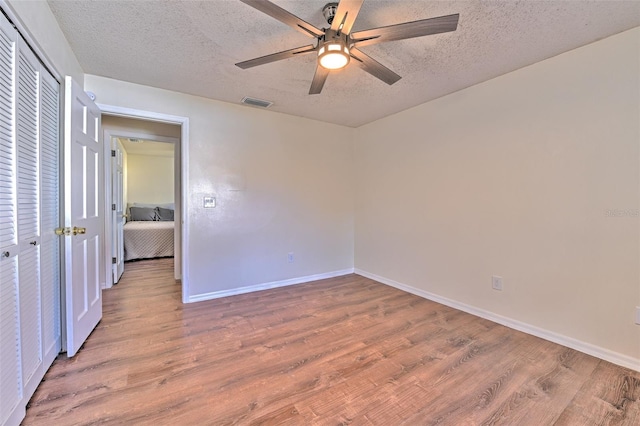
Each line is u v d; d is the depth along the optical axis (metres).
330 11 1.63
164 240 5.44
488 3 1.61
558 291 2.19
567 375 1.78
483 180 2.65
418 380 1.73
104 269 3.49
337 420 1.41
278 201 3.59
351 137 4.24
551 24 1.79
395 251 3.61
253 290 3.43
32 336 1.54
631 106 1.85
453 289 2.93
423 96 2.99
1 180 1.24
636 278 1.85
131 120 3.56
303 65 2.35
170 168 7.22
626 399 1.57
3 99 1.25
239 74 2.52
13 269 1.33
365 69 1.84
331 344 2.16
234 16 1.75
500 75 2.50
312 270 3.91
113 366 1.84
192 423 1.38
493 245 2.59
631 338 1.87
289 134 3.65
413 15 1.73
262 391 1.62
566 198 2.14
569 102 2.11
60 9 1.69
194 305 2.95
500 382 1.71
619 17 1.72
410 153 3.39
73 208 1.93
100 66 2.37
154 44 2.06
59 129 1.93
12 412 1.29
